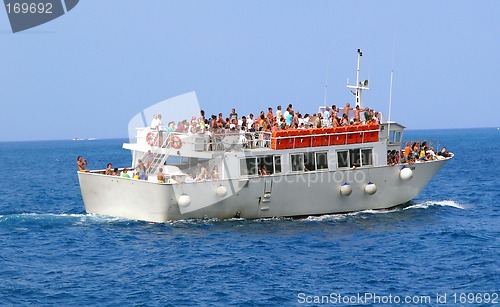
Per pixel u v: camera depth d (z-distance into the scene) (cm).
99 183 15538
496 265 12488
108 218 15762
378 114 17175
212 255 13138
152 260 12825
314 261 12781
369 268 12331
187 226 15138
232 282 11462
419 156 17738
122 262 12750
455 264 12588
